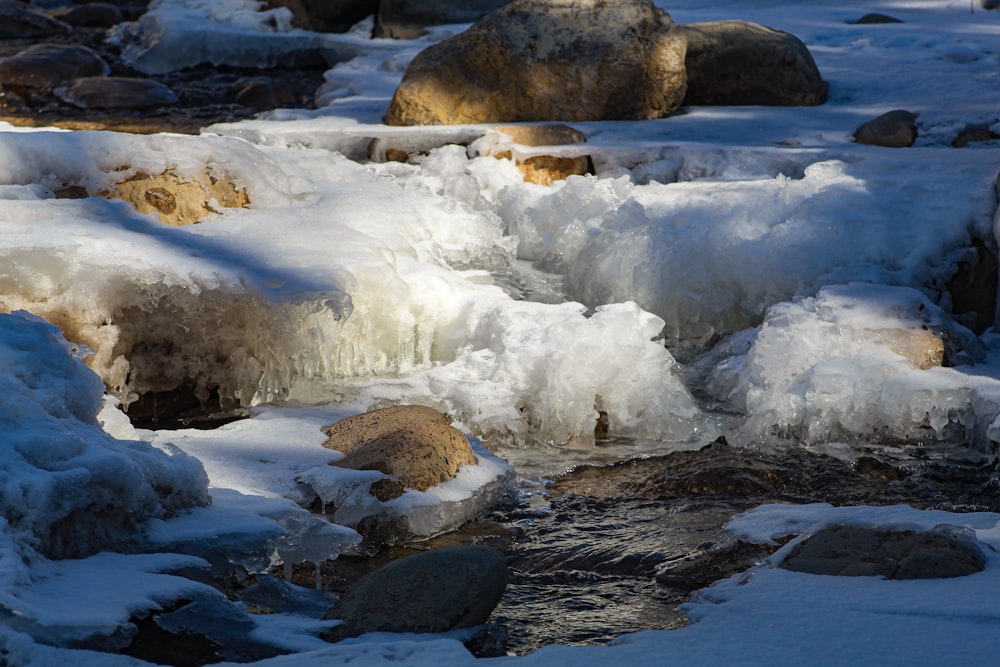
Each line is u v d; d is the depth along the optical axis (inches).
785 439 299.6
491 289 354.3
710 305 363.3
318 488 228.7
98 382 209.6
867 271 347.6
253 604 183.0
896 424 296.4
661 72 493.4
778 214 370.6
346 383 312.5
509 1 740.0
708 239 365.4
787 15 730.2
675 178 432.5
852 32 660.1
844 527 202.8
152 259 302.2
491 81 490.9
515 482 265.6
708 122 486.9
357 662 149.6
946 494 262.8
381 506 229.6
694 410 306.8
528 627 192.7
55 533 175.5
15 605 152.2
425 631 173.3
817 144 446.6
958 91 518.3
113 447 191.5
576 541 233.8
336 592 206.4
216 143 375.9
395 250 350.3
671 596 206.4
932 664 144.3
